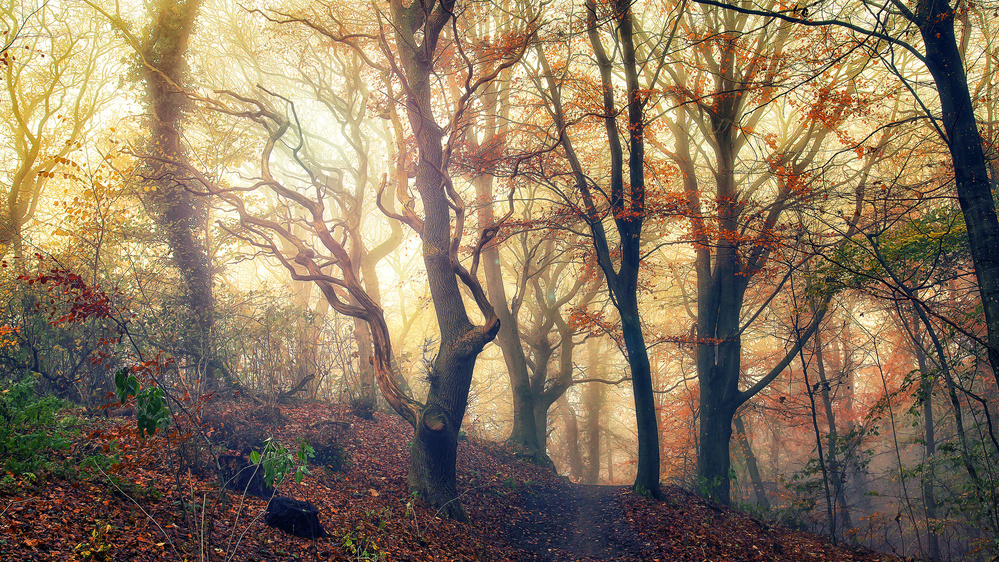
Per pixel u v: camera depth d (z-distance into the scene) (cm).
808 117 1399
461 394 1082
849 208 1797
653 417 1410
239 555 580
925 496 1780
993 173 1412
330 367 1569
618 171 1412
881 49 1464
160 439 788
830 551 1169
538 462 1867
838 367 2641
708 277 1761
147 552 525
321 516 786
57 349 1112
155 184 1335
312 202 1198
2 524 482
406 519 895
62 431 784
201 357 1173
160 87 1427
